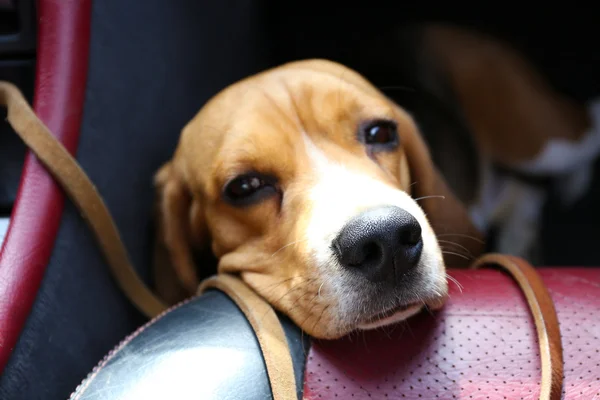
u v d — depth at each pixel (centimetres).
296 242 35
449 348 31
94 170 38
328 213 34
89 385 30
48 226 35
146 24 42
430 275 33
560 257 64
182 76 45
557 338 30
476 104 65
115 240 38
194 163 40
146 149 43
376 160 39
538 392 30
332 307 33
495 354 31
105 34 39
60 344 35
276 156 37
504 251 66
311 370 31
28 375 34
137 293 39
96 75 38
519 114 64
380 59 63
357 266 33
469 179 65
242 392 30
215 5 49
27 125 35
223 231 40
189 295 44
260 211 38
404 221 32
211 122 39
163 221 43
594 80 65
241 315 32
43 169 36
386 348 31
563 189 67
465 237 46
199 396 29
